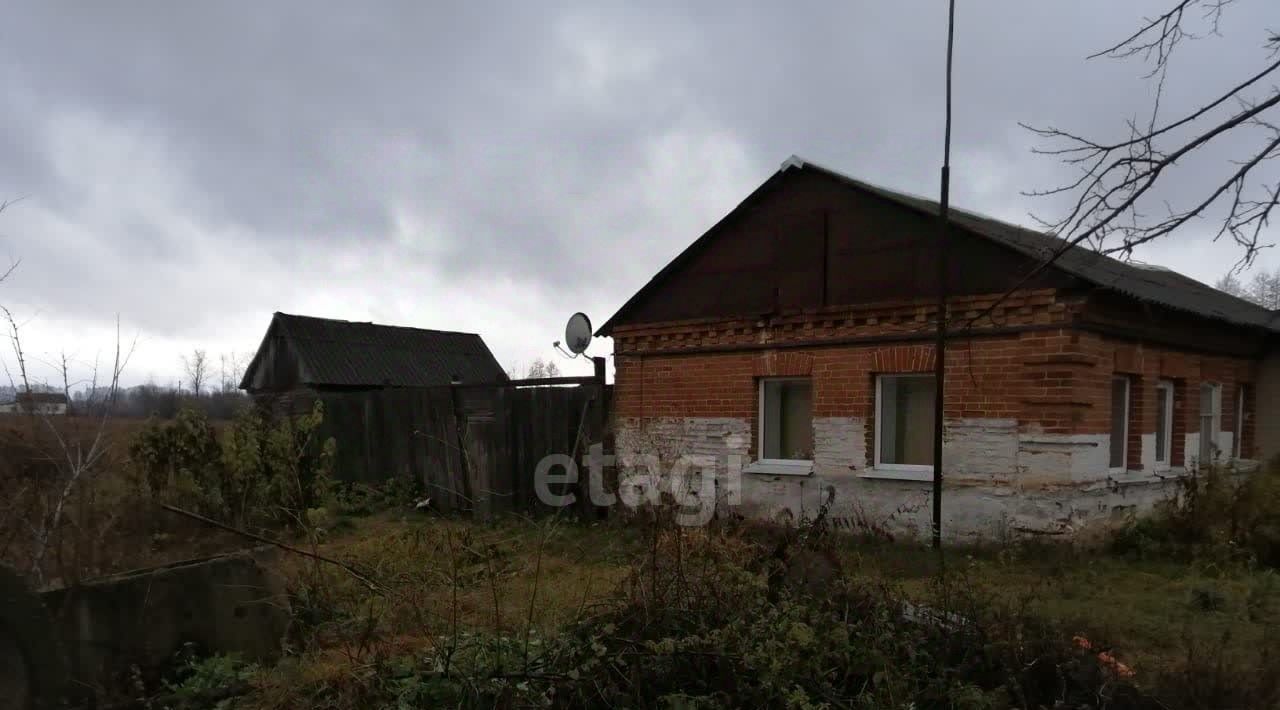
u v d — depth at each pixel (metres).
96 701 4.45
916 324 9.34
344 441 14.20
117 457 7.50
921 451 9.55
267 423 11.10
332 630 5.52
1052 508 8.32
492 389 11.98
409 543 7.37
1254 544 8.29
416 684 4.39
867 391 9.71
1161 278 13.91
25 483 5.73
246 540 8.03
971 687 4.06
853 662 4.34
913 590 6.38
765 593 4.92
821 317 10.07
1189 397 11.08
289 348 20.92
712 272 11.22
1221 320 10.63
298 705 4.46
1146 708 4.04
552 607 5.64
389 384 21.58
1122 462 9.82
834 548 5.63
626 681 4.26
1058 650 4.50
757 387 10.86
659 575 4.93
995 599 5.36
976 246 8.91
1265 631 5.73
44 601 4.47
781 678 4.13
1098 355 8.71
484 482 11.91
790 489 10.25
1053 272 8.24
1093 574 7.42
